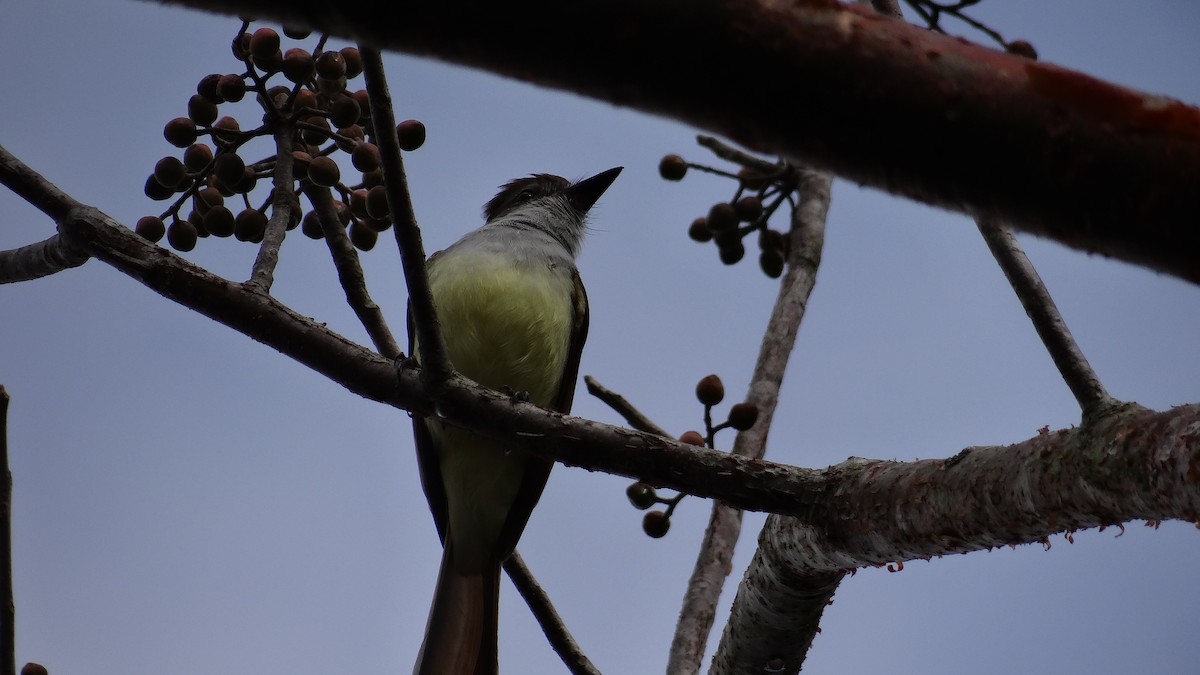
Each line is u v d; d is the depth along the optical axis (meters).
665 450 5.77
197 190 6.82
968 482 4.89
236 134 6.81
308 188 7.11
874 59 2.33
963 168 2.36
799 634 6.18
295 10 2.37
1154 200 2.28
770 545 6.00
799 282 8.57
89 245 6.09
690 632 7.05
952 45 2.37
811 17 2.35
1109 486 4.27
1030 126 2.31
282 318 6.12
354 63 7.19
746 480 5.69
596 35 2.30
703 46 2.31
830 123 2.37
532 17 2.29
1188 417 4.04
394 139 5.51
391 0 2.30
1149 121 2.29
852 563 5.59
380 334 7.19
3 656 5.56
